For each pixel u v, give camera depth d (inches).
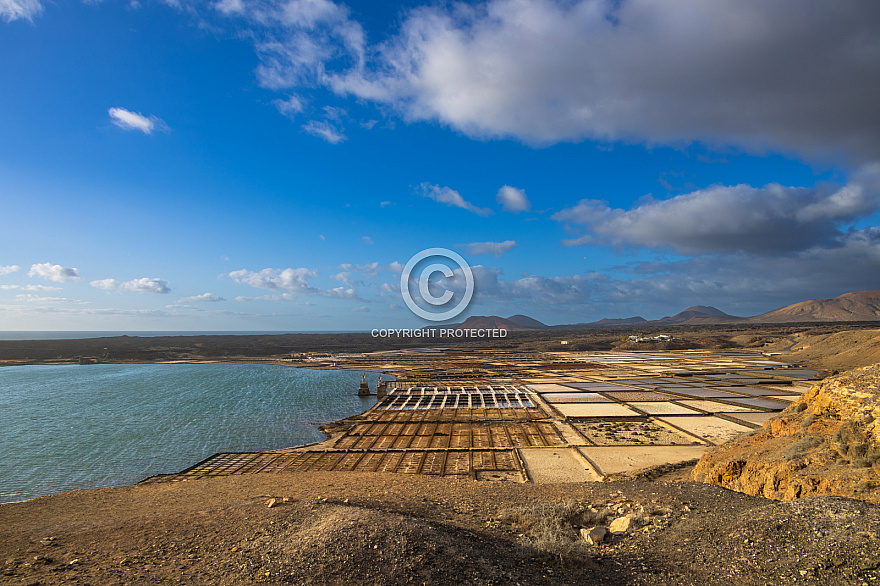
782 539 348.8
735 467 682.2
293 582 300.4
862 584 287.0
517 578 322.3
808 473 560.4
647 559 371.9
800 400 756.0
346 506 449.4
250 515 441.1
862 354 3181.6
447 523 439.8
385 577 305.4
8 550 378.9
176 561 346.0
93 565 341.7
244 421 1804.9
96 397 2407.7
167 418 1857.8
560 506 503.2
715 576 331.3
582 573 345.4
